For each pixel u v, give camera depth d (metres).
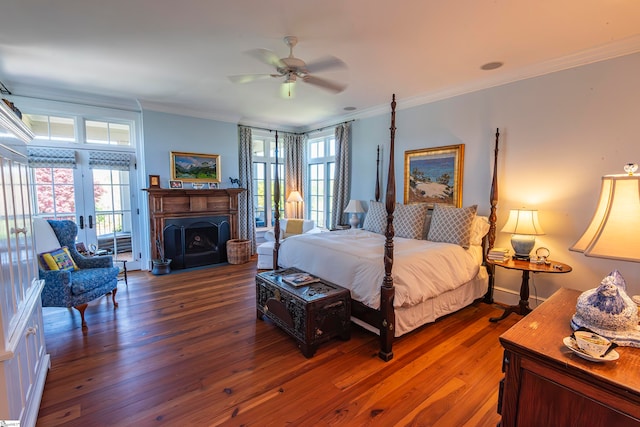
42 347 2.20
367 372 2.32
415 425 1.81
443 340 2.80
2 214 1.51
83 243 4.15
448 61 3.09
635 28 2.42
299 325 2.57
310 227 5.76
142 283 4.38
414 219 4.01
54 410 1.90
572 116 3.01
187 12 2.23
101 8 2.18
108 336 2.84
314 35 2.56
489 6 2.12
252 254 6.13
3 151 1.58
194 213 5.23
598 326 1.25
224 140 5.60
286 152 6.45
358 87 3.90
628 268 2.79
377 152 4.95
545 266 2.93
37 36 2.59
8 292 1.51
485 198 3.72
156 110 4.84
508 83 3.45
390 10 2.18
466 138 3.86
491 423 1.82
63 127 4.42
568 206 3.09
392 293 2.45
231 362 2.44
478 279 3.49
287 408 1.94
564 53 2.89
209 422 1.82
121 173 4.86
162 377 2.24
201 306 3.56
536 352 1.14
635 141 2.68
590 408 1.04
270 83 3.80
